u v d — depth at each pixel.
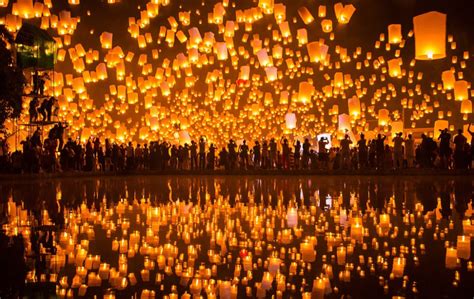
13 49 17.38
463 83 19.25
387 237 5.67
